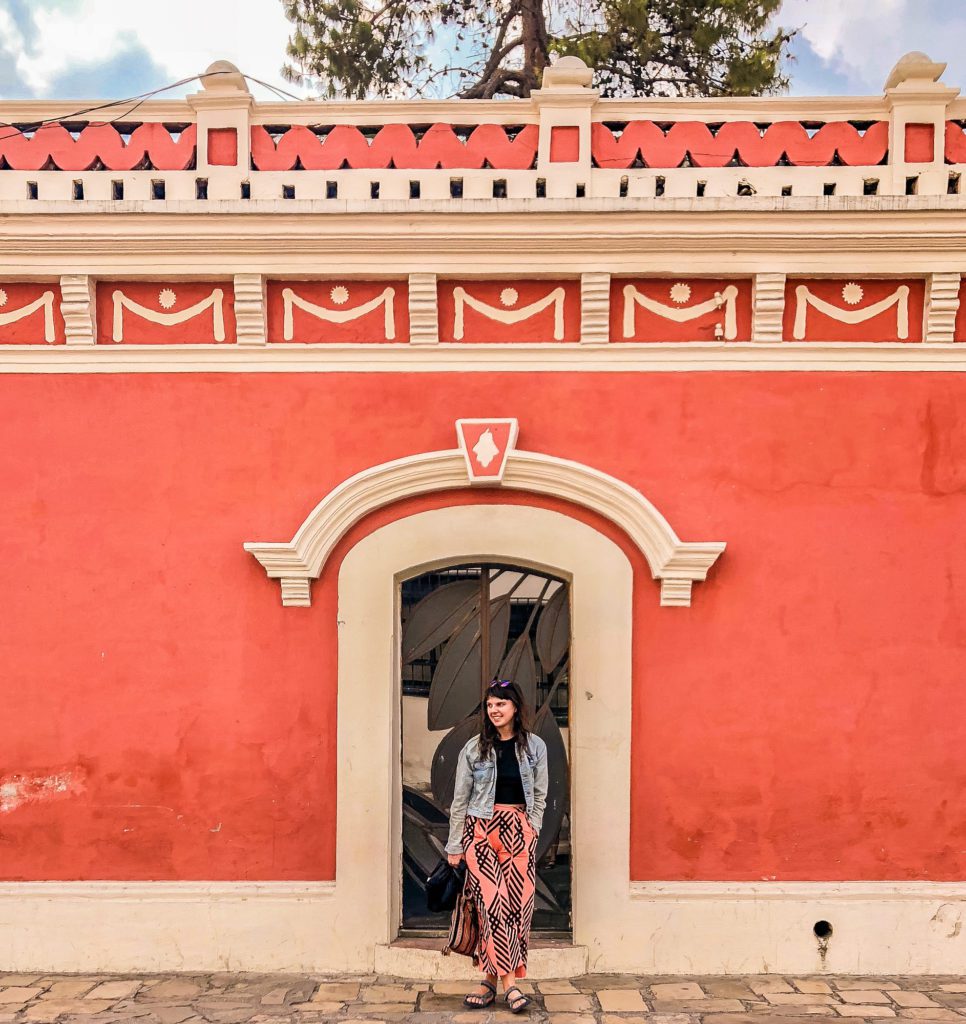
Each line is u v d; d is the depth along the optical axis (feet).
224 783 18.62
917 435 18.81
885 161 18.97
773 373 18.85
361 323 19.01
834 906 18.24
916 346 18.67
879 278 18.74
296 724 18.67
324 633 18.79
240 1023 16.05
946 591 18.69
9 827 18.61
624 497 18.49
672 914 18.25
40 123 19.51
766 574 18.69
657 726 18.56
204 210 18.16
